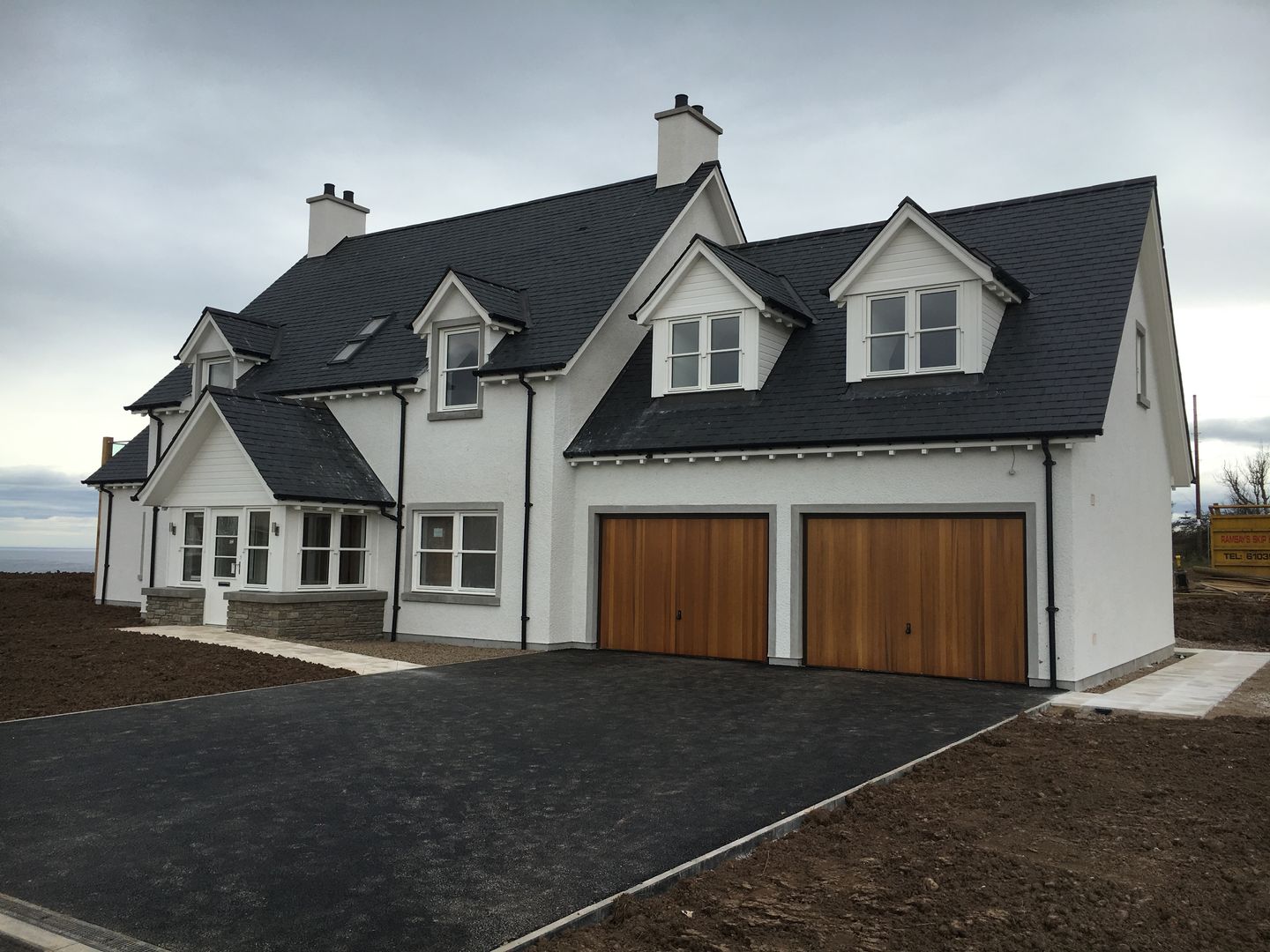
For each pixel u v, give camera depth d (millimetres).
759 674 13586
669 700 11531
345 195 25688
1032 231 15906
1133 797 7191
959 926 4840
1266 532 34438
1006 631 12852
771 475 14789
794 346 16281
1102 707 10797
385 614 18031
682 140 19797
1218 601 27719
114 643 14672
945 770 8117
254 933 4879
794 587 14445
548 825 6652
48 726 9609
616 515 16375
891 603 13773
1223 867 5703
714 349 16234
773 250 18781
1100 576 13344
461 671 13664
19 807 6988
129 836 6375
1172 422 17812
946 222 17016
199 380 21578
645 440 15828
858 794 7344
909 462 13617
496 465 16969
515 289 18719
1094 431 12039
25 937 4832
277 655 14070
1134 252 14523
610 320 17469
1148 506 16312
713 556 15414
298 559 16844
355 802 7184
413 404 18125
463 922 5020
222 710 10492
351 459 18328
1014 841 6203
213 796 7297
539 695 11727
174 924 4988
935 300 14273
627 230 19141
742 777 7934
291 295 23531
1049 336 13844
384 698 11375
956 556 13305
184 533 18391
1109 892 5293
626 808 7055
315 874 5691
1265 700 11562
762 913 5082
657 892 5473
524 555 16469
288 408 18375
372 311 20953
